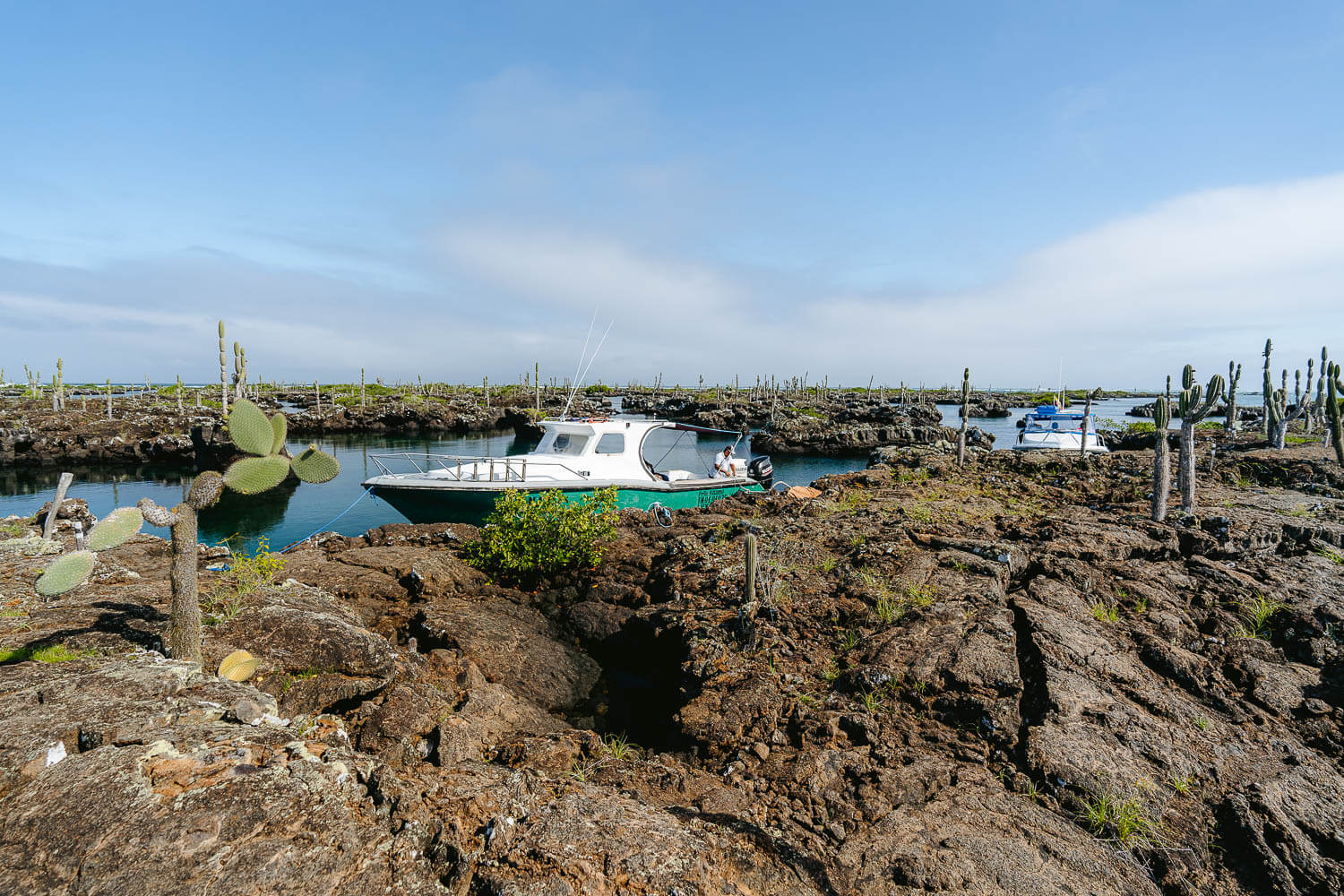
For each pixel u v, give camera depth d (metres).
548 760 5.27
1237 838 4.61
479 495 14.53
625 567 10.47
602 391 122.44
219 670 4.93
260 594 6.75
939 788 5.07
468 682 6.85
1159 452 10.83
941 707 5.99
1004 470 18.73
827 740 5.65
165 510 4.72
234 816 3.03
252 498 24.19
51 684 4.12
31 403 54.62
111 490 26.91
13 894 2.60
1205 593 8.20
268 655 5.50
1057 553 9.34
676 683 7.21
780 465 39.50
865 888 4.01
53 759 3.35
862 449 45.25
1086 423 21.73
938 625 7.11
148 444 35.12
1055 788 5.02
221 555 10.17
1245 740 5.62
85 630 5.39
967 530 11.35
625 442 16.17
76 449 34.34
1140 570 8.88
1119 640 7.07
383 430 57.34
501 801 3.95
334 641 5.78
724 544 10.88
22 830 2.87
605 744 6.50
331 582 9.13
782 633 7.47
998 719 5.69
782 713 6.11
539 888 3.31
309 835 3.07
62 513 12.21
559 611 9.54
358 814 3.38
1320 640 7.00
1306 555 9.88
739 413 63.66
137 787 3.12
